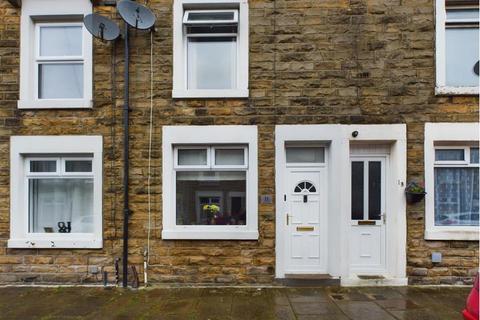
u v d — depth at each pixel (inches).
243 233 232.8
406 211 234.2
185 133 236.7
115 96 239.9
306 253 244.1
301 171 244.8
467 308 133.5
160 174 237.5
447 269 231.6
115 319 180.1
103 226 238.2
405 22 236.1
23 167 244.4
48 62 248.7
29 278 237.3
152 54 239.1
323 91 236.5
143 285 233.8
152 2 240.4
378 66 236.2
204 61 249.8
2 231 238.5
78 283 236.8
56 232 248.2
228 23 240.8
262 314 185.5
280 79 237.3
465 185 240.8
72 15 243.8
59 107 237.9
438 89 231.6
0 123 239.5
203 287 230.7
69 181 248.8
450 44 243.0
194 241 235.9
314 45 237.6
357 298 208.8
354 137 234.5
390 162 242.1
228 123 236.8
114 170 239.0
